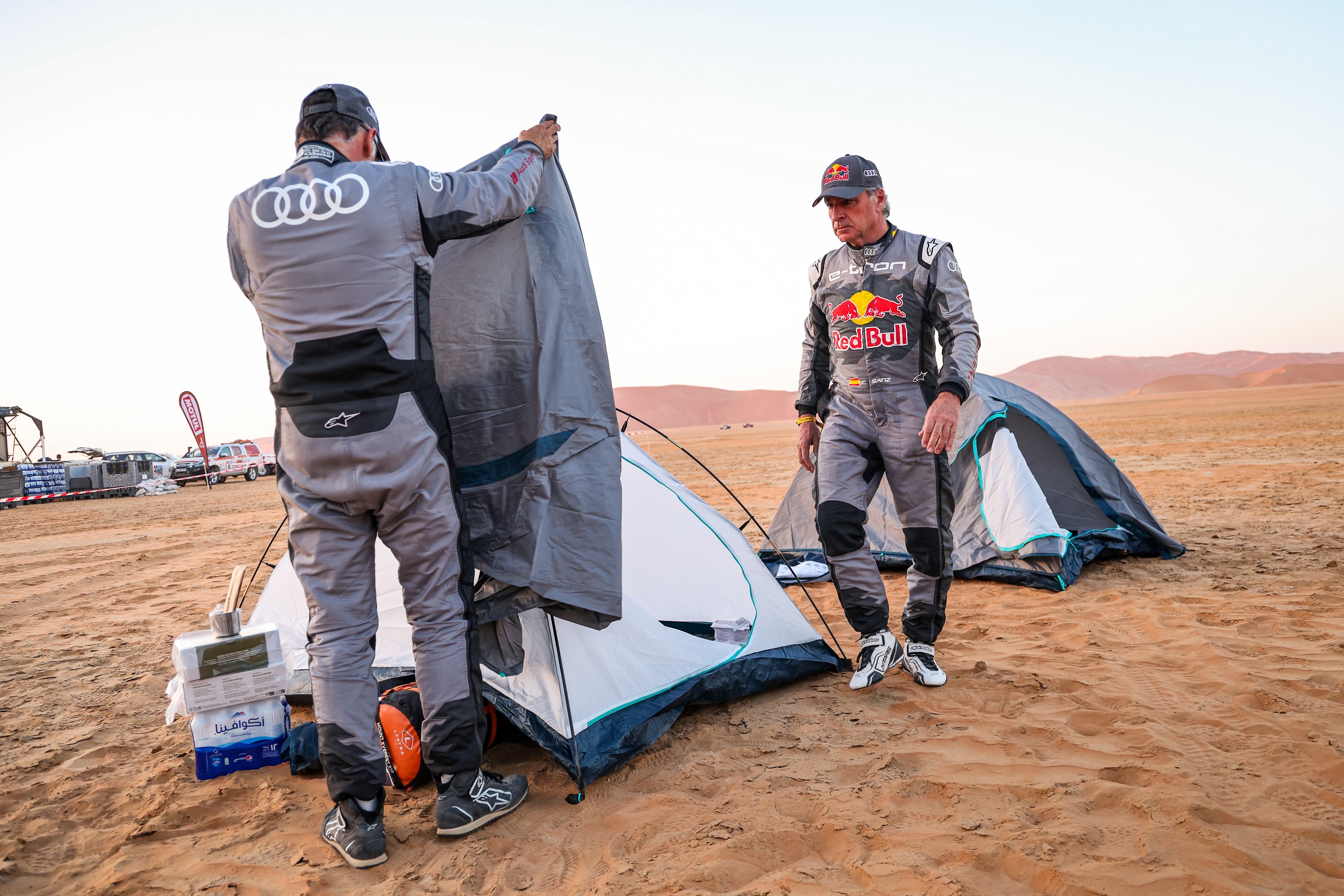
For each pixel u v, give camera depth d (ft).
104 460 101.14
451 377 8.83
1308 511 25.09
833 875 6.70
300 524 7.49
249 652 9.84
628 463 13.38
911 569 11.62
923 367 11.10
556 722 9.27
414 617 7.87
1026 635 13.84
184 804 8.96
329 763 7.43
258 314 7.44
